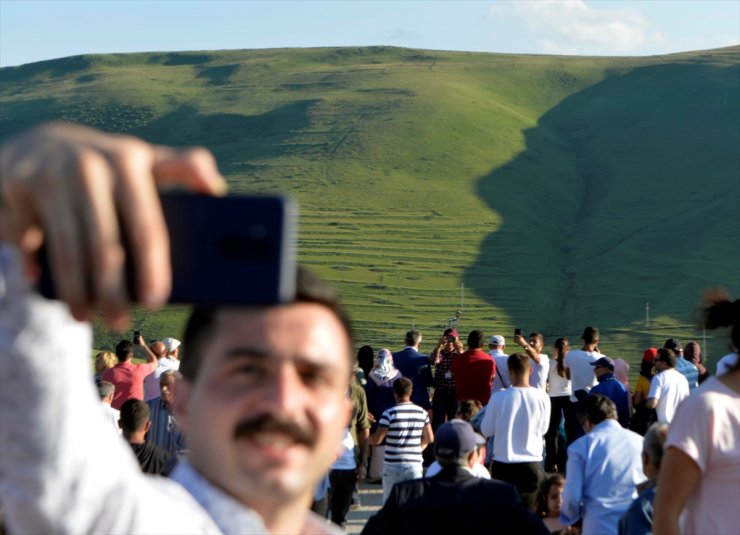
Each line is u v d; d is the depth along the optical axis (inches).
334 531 62.5
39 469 38.6
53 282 27.7
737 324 149.8
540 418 405.7
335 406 52.1
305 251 3043.8
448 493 220.8
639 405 550.9
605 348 2486.5
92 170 27.3
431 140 3937.0
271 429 49.9
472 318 2721.5
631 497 289.7
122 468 43.8
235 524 49.7
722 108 4249.5
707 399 144.9
